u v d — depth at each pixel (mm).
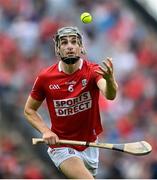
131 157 35656
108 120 38156
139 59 43844
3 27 43406
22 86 38438
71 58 19375
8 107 35812
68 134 20250
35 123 20156
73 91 19797
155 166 35531
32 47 42000
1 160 33938
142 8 46500
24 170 33781
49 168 34031
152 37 45750
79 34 19562
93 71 19625
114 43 44500
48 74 19922
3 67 39625
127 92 40688
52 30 43125
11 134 35281
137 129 38312
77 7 45906
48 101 20203
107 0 46812
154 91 41281
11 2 44969
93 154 20547
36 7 44844
